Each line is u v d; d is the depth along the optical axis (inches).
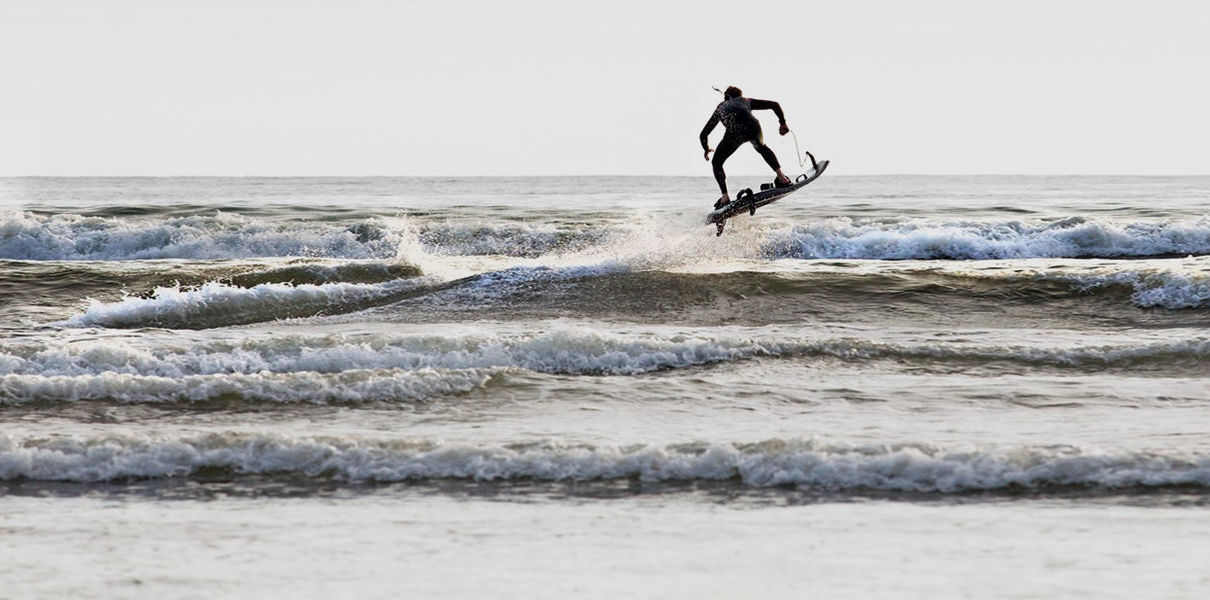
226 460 1058.1
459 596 669.3
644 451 1047.6
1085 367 1560.0
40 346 1545.3
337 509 911.0
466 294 2190.0
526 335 1656.0
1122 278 2213.3
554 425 1213.1
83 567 732.7
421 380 1393.9
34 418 1258.0
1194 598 654.5
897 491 967.0
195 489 986.1
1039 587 679.1
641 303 2110.0
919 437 1131.3
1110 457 1007.0
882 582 694.5
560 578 707.4
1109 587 677.3
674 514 890.1
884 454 1031.0
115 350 1525.6
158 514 893.8
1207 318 1993.1
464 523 860.6
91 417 1266.0
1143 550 765.9
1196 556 748.6
